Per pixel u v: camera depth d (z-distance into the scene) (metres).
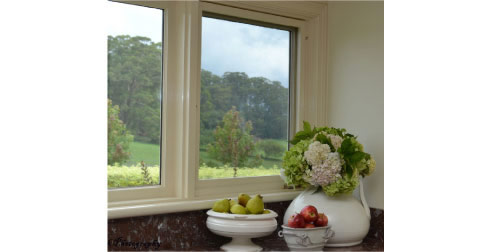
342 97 2.24
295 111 2.32
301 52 2.31
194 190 1.93
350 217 1.88
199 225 1.89
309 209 1.78
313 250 1.76
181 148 1.91
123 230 1.70
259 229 1.73
